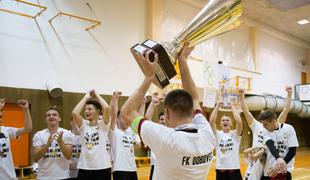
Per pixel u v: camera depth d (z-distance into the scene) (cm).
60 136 352
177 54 132
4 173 335
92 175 366
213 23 121
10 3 750
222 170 471
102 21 936
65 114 826
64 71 840
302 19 1477
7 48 739
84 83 878
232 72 1343
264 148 327
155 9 1058
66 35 851
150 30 1048
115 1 974
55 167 360
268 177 321
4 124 721
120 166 417
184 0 1178
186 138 122
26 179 699
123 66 977
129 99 126
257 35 1527
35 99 773
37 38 793
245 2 1274
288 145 322
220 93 476
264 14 1418
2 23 735
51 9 826
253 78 1458
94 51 910
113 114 391
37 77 786
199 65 1171
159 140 119
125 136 438
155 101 353
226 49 1368
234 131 488
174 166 120
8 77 736
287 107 349
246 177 334
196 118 141
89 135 378
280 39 1700
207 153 128
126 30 998
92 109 385
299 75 1842
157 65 120
